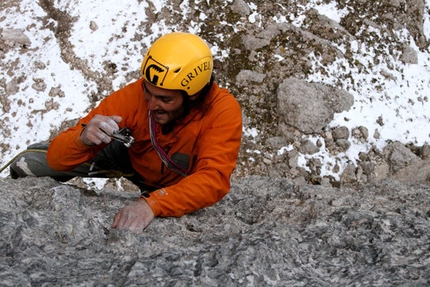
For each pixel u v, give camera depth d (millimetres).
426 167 6719
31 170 3141
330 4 8078
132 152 3066
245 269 2104
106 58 7164
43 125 6688
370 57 7754
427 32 8383
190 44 2625
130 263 2113
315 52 7453
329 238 2535
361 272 2248
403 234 2617
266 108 7031
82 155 2826
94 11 7441
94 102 6902
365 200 3201
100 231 2525
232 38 7434
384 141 7156
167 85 2574
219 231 2686
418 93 7773
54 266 2117
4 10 7512
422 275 2201
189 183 2693
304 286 2104
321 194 3379
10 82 6945
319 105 6934
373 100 7414
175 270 2088
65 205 2609
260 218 3055
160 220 2713
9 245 2236
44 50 7184
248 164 6672
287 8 7840
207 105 2748
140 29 7410
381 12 8195
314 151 6844
